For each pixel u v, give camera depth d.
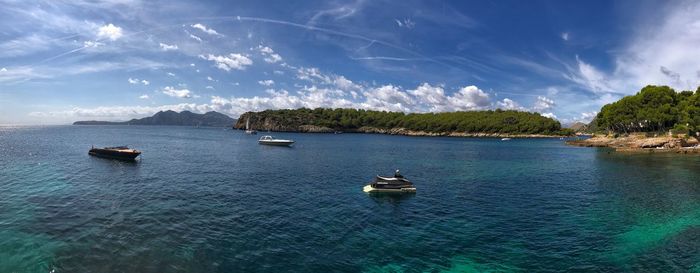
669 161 70.94
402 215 30.08
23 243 21.69
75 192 35.56
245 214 29.03
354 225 27.08
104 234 23.55
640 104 140.12
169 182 42.06
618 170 58.81
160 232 24.22
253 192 37.34
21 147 85.56
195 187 39.34
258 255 21.12
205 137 165.38
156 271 18.72
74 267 18.84
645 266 20.42
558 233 25.94
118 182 41.56
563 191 40.84
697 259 21.31
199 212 29.23
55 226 24.86
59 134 172.12
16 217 26.72
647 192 40.25
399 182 39.78
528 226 27.52
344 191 39.09
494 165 66.44
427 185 44.06
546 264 20.75
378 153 92.00
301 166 59.81
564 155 89.06
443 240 24.33
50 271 18.33
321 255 21.44
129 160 62.66
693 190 41.28
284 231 25.28
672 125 128.88
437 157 82.38
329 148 107.12
